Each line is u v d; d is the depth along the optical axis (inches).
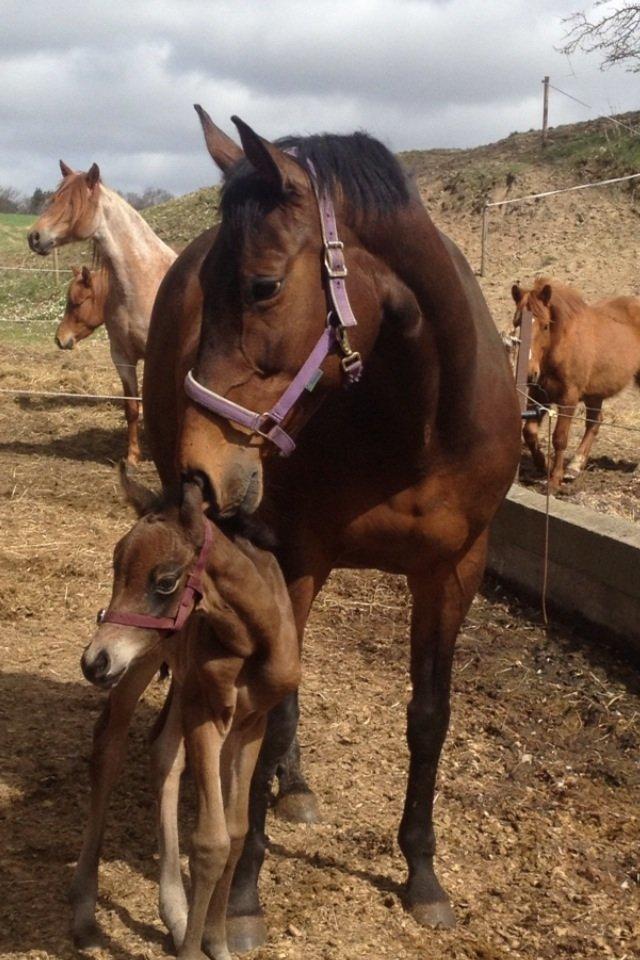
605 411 364.2
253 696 103.3
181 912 111.4
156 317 142.9
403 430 110.2
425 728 121.6
